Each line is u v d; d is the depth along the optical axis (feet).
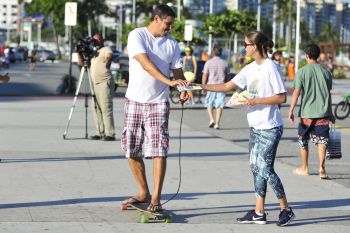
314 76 44.04
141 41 31.76
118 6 454.40
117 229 30.42
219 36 225.76
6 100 101.30
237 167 47.29
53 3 388.16
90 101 102.58
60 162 47.11
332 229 31.53
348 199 38.17
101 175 42.68
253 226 31.68
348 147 60.90
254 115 31.65
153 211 32.01
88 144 56.29
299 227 31.76
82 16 410.72
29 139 58.39
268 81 31.27
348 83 190.19
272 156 31.73
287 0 370.94
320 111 43.93
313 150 57.93
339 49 451.53
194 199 36.91
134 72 32.19
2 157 48.62
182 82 31.17
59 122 72.49
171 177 42.93
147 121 32.14
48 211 33.19
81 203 35.06
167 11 31.89
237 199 37.14
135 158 33.32
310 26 646.33
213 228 31.12
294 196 38.63
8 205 34.19
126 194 37.37
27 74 191.11
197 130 70.33
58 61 359.46
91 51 59.21
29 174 42.39
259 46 31.55
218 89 31.76
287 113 94.27
